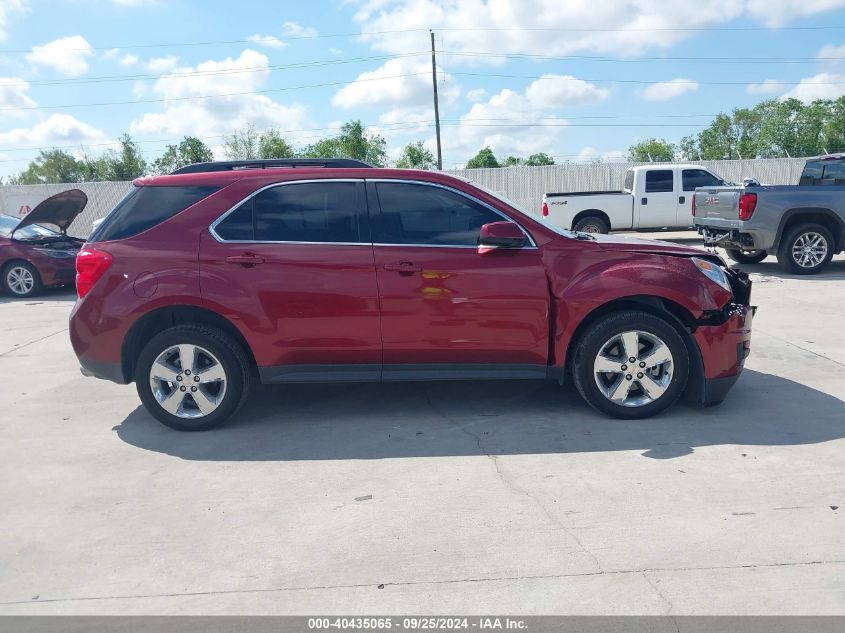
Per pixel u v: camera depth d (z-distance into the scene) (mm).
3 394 5883
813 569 2902
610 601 2734
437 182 4707
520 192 26562
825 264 11094
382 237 4645
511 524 3352
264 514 3549
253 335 4602
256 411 5203
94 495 3836
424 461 4164
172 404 4727
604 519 3371
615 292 4547
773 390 5363
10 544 3324
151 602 2830
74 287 13289
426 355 4684
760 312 8414
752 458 4051
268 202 4688
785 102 52750
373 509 3561
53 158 64125
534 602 2744
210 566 3080
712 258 4906
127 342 4684
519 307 4605
